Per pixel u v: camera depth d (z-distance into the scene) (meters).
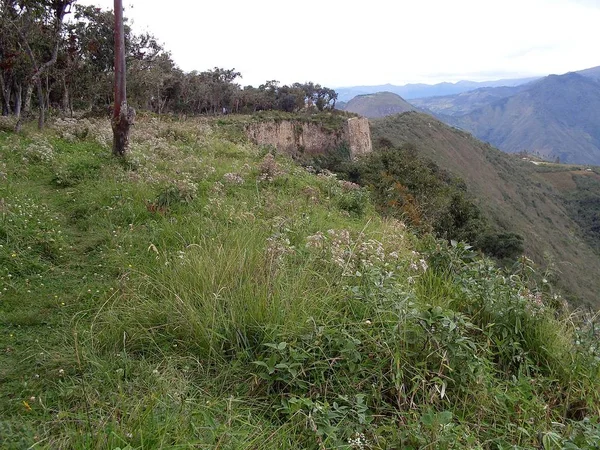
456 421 2.81
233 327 3.27
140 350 3.24
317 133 53.09
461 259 5.06
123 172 8.27
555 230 69.75
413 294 3.66
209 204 6.75
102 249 5.10
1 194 6.36
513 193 79.31
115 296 3.90
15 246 4.85
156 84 35.69
